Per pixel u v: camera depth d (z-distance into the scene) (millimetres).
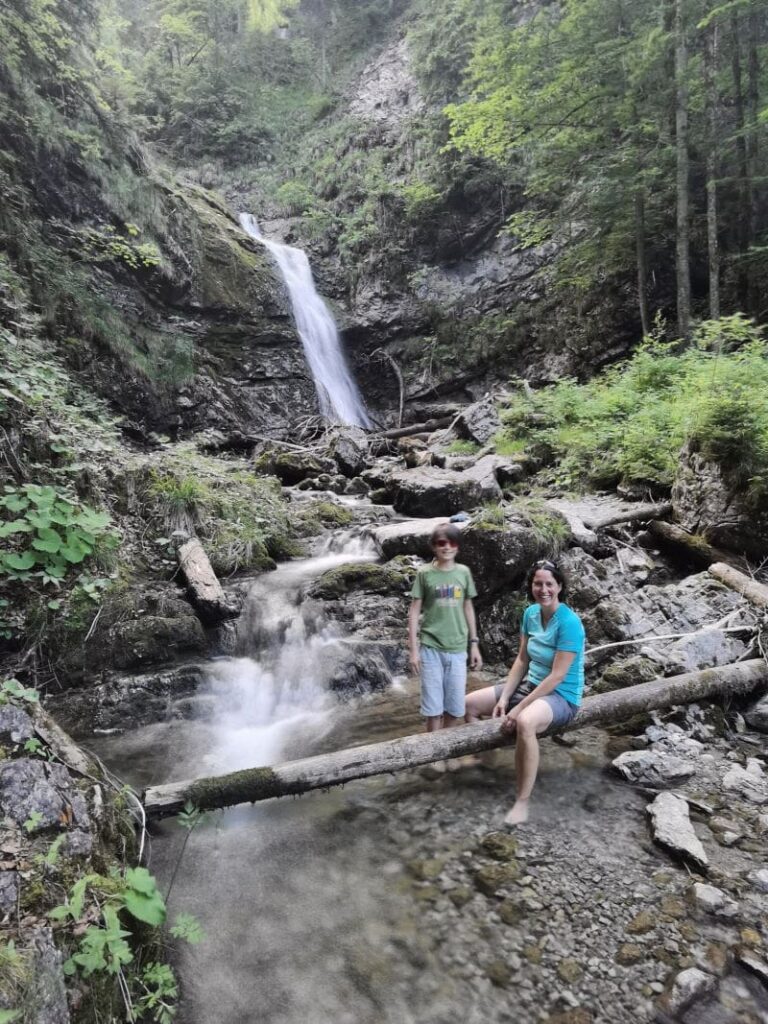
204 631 5738
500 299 18688
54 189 12516
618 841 3047
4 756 2475
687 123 12664
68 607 5344
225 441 15133
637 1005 2154
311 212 22312
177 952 2492
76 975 1916
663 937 2438
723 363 7094
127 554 6281
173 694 5074
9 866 2021
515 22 18844
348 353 20922
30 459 5578
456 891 2770
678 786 3496
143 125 22328
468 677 5410
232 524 7488
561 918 2568
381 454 15219
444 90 21375
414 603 3977
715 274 11992
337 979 2346
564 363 16703
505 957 2398
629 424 8797
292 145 26703
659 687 4086
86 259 12664
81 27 14352
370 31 29922
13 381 5547
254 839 3225
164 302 15281
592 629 5355
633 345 15336
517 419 11633
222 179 25359
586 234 15398
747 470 6020
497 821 3266
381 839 3174
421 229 20344
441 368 19172
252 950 2498
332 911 2693
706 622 5305
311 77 29906
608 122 13336
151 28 29328
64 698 4914
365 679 5395
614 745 4012
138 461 7574
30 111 12117
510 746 4086
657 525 6832
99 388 12398
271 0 30562
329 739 4445
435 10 23844
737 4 10445
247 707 5016
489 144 14773
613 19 12828
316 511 9242
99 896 2125
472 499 8969
